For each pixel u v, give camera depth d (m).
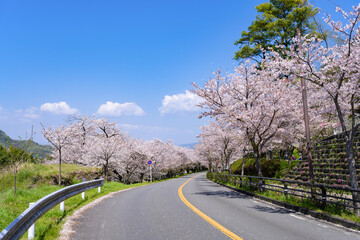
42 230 7.26
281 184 18.84
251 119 16.75
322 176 17.28
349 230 7.53
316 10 12.52
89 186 15.59
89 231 7.45
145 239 6.62
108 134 45.59
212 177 40.47
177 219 9.03
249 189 17.64
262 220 8.85
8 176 17.11
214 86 18.72
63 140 27.28
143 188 23.58
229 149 34.19
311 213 9.70
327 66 10.47
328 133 22.59
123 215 9.93
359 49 9.65
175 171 80.44
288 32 28.91
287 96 16.58
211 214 9.89
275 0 30.70
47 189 15.64
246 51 31.48
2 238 4.09
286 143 25.64
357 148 15.41
